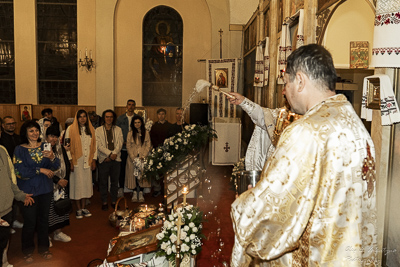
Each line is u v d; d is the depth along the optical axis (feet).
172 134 23.59
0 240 12.35
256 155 10.60
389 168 9.42
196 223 9.68
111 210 21.08
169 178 18.26
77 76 41.50
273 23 23.04
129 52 41.70
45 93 41.57
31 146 14.06
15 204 17.44
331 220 4.14
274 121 9.38
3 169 12.32
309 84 4.65
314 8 15.08
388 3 7.67
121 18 41.45
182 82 42.37
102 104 40.34
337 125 4.29
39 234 14.44
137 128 22.08
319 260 4.17
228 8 38.47
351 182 4.20
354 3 15.05
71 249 15.51
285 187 4.25
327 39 16.02
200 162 18.44
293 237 4.22
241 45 37.96
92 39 41.09
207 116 29.94
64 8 41.16
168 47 42.32
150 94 42.52
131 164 22.08
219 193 22.95
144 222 13.00
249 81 33.17
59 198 15.29
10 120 18.69
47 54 41.42
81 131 19.53
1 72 40.88
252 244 4.38
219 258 13.53
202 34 41.98
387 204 9.48
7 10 40.65
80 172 19.33
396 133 9.22
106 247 15.70
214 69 31.24
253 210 4.34
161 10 42.01
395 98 8.89
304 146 4.25
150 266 9.89
